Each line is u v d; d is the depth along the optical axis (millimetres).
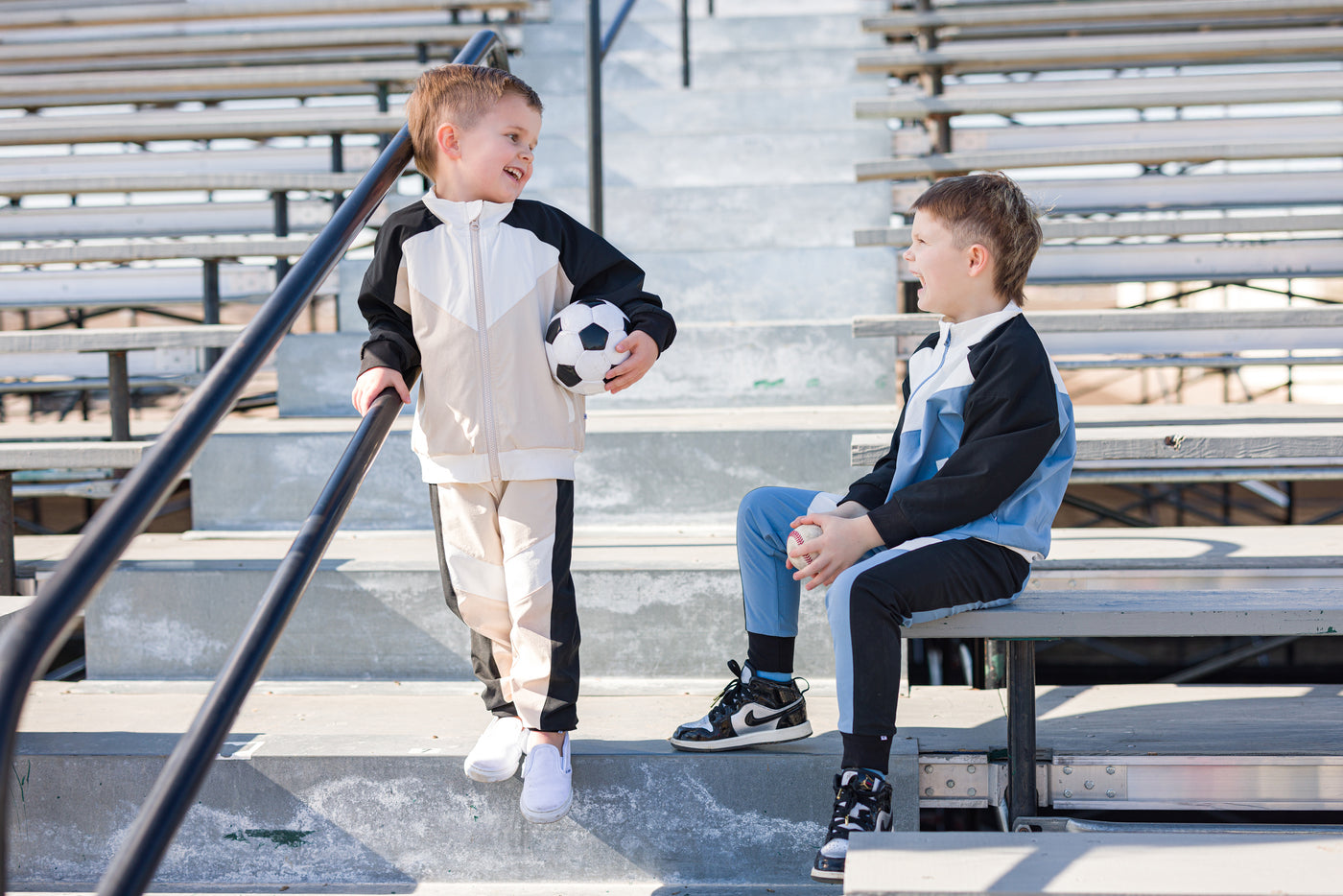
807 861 1392
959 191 1352
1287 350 2887
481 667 1394
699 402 2508
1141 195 3264
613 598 1717
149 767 1409
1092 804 1457
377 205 1231
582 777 1397
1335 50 3383
